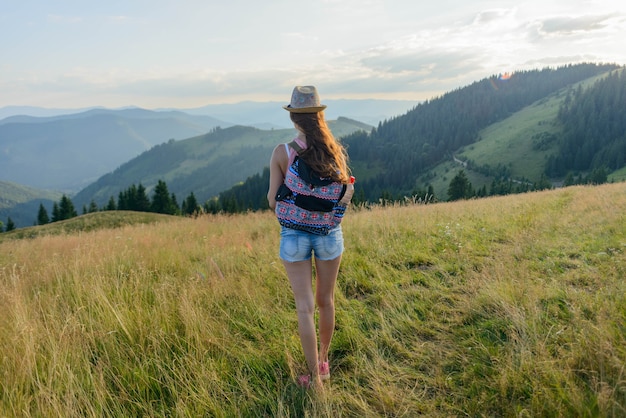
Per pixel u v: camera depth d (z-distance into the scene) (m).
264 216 13.29
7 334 3.08
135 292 4.09
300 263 2.57
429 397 2.43
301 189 2.39
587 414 1.92
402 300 3.78
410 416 2.25
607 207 8.30
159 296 3.75
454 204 12.71
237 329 3.42
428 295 3.84
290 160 2.43
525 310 3.18
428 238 6.20
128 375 2.71
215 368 2.78
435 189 164.00
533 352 2.57
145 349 3.03
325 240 2.54
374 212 9.42
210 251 6.49
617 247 4.89
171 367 2.79
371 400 2.45
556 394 2.12
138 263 5.27
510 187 99.88
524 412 2.04
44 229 29.59
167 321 3.33
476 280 3.91
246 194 129.75
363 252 5.59
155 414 2.37
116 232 11.73
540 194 16.14
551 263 4.40
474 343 2.85
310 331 2.54
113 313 3.43
